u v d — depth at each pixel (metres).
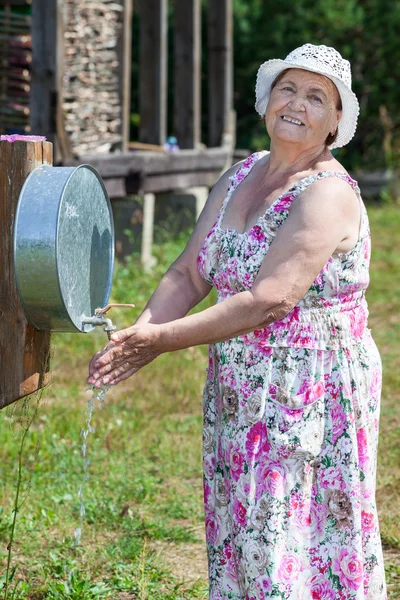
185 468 6.16
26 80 9.97
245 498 3.35
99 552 4.83
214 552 3.58
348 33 24.66
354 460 3.37
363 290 3.54
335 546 3.38
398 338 10.22
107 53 11.27
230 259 3.47
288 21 24.69
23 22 9.89
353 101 3.43
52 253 3.11
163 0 12.45
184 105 13.28
